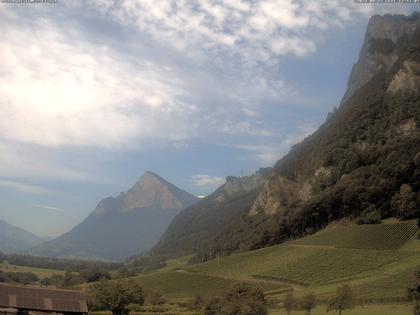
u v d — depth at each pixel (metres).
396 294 169.25
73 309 144.50
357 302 159.50
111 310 192.75
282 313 161.38
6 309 137.88
